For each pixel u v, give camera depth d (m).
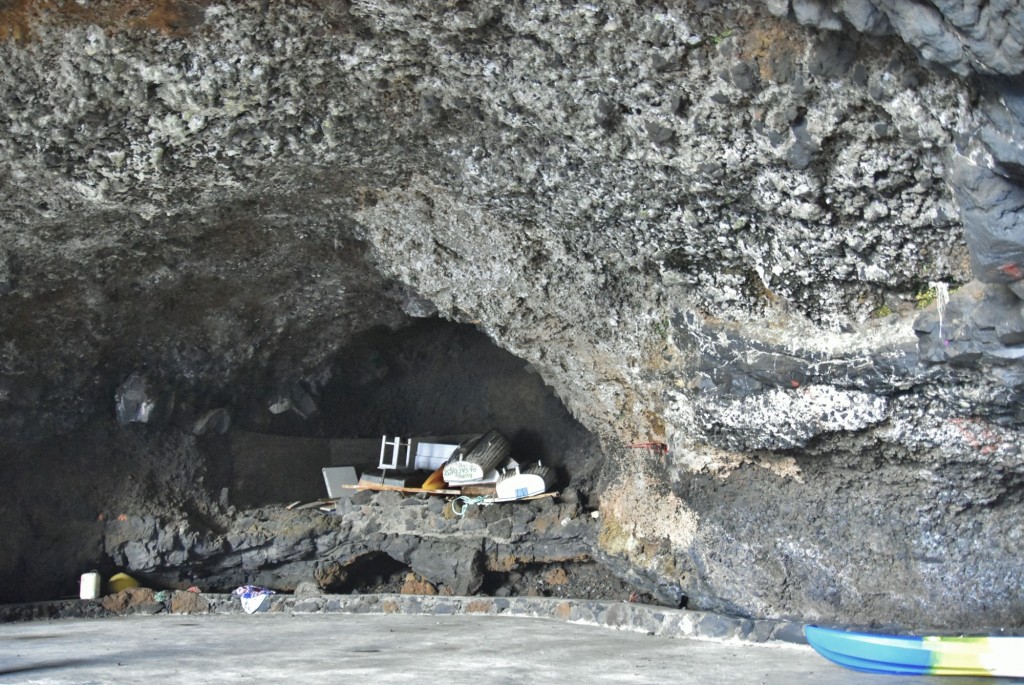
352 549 8.35
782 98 4.50
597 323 6.65
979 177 4.07
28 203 6.37
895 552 5.84
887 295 5.25
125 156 5.87
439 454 8.80
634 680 4.73
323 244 7.66
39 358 7.88
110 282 7.59
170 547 8.24
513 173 6.04
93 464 8.30
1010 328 4.54
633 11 4.49
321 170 6.46
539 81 5.18
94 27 5.05
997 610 5.60
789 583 6.14
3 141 5.69
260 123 5.83
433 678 4.84
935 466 5.56
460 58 5.25
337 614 7.79
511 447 9.05
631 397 6.88
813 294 5.43
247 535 8.36
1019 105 3.68
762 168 4.93
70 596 8.05
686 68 4.64
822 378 5.53
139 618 7.65
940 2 3.50
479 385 9.41
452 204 6.62
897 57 4.09
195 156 5.99
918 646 4.75
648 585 6.96
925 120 4.22
